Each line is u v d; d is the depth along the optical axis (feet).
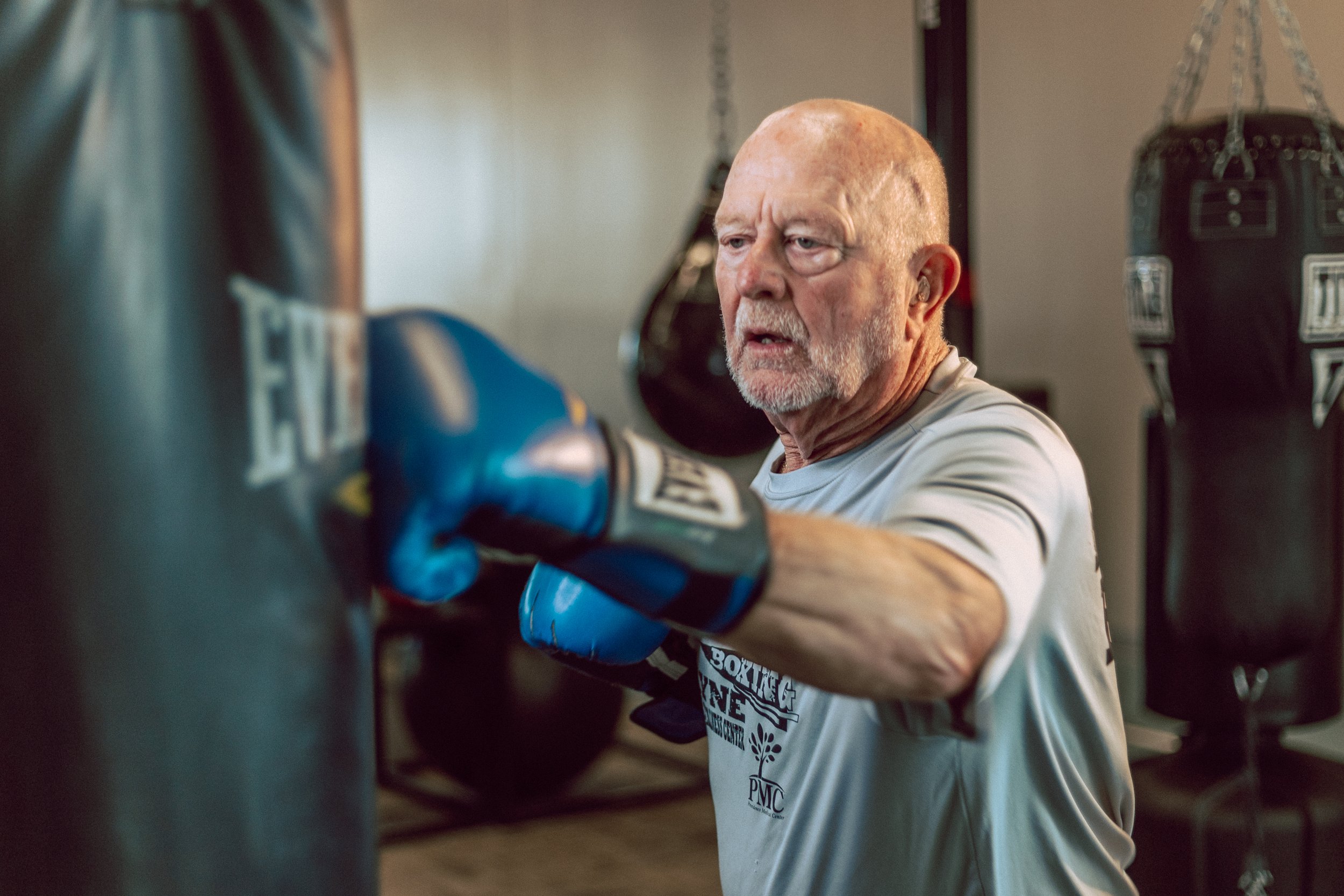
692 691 4.67
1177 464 8.52
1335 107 12.03
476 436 2.36
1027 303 15.19
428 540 2.36
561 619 4.14
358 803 2.18
